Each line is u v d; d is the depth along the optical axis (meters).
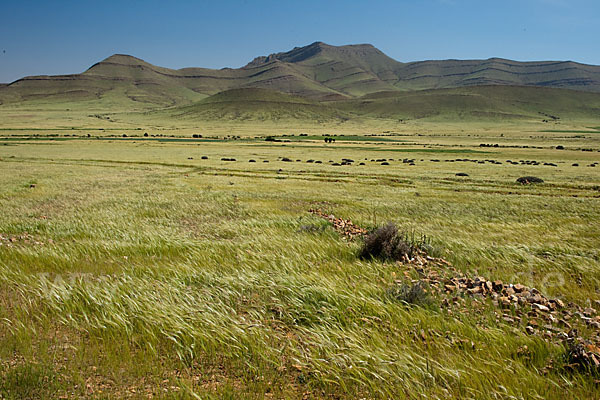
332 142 138.38
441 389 3.80
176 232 14.26
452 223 17.84
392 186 37.12
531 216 20.64
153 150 88.75
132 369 4.09
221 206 22.98
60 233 13.47
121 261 8.98
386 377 4.00
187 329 4.86
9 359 4.21
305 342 4.61
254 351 4.41
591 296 7.12
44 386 3.74
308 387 3.84
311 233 13.59
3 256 9.00
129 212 20.27
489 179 42.97
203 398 3.58
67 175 41.41
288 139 155.12
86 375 3.99
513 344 4.78
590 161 75.31
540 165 64.56
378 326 5.19
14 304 5.71
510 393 3.73
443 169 55.59
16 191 28.06
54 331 4.95
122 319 5.03
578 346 4.44
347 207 23.44
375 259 9.20
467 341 4.77
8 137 125.62
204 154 80.81
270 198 27.48
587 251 11.55
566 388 3.88
